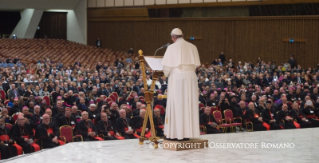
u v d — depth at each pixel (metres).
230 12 32.03
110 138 11.34
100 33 38.88
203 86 20.38
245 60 31.52
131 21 37.09
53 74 22.75
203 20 33.25
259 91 18.17
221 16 32.44
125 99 16.31
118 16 37.75
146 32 36.31
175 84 5.93
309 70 24.95
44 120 10.95
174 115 5.97
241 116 14.51
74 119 11.98
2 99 14.88
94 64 30.08
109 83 19.94
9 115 13.40
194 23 33.72
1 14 43.12
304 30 29.00
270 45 30.41
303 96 18.77
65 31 41.22
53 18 41.09
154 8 35.59
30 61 28.31
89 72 23.94
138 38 36.78
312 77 24.08
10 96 16.48
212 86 19.03
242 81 22.84
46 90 17.44
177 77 5.92
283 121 14.55
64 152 5.75
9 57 28.56
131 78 22.22
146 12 36.09
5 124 10.92
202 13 33.31
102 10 38.53
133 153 5.65
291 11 29.42
